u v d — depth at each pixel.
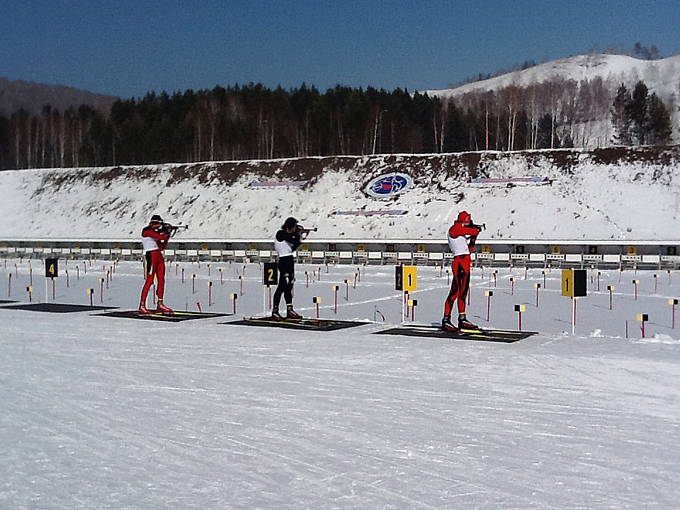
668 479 6.61
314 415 8.91
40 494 6.26
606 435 8.02
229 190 68.44
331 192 64.94
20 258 65.62
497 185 60.88
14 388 10.44
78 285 36.59
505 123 107.00
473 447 7.60
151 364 12.27
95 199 71.38
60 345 14.38
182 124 106.62
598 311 24.39
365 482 6.56
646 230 52.09
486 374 11.34
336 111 104.50
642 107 100.69
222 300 27.84
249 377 11.18
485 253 54.22
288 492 6.31
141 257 63.22
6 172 79.69
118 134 111.69
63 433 8.16
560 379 10.94
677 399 9.66
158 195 70.00
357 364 12.23
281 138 105.81
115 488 6.41
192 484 6.51
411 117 110.19
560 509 5.92
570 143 112.69
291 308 19.02
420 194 61.84
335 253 57.66
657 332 18.67
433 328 17.22
